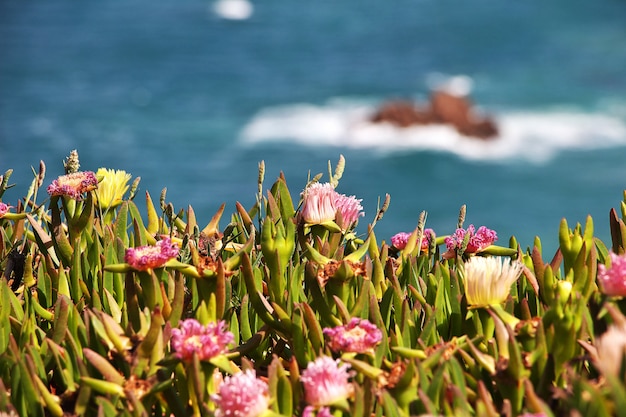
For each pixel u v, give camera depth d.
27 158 54.78
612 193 48.31
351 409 2.50
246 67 76.88
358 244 3.90
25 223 3.96
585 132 58.03
